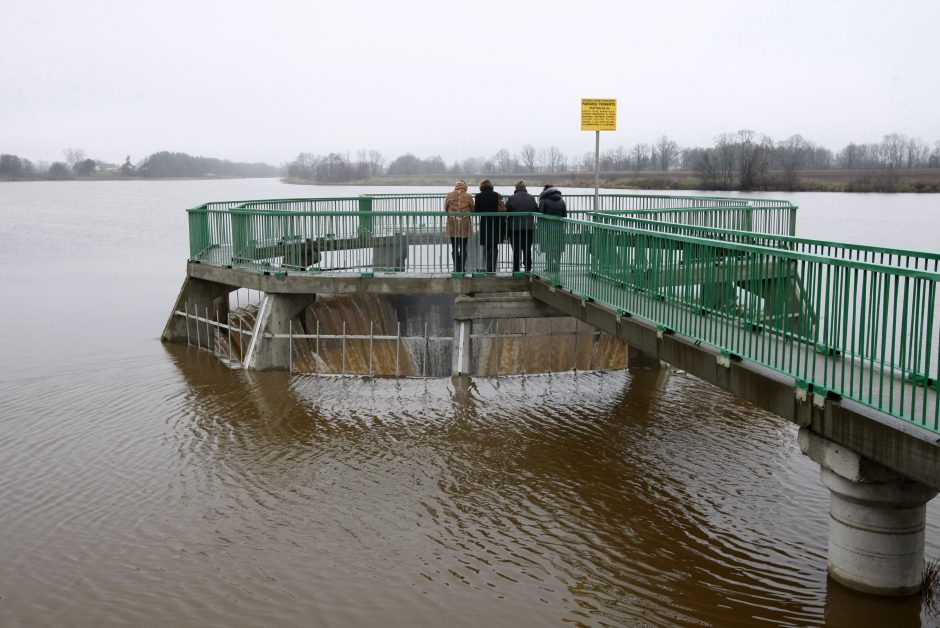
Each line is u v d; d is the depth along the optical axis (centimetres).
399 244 1777
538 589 895
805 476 1196
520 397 1565
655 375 1717
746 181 10031
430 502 1109
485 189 1720
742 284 1077
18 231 6138
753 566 940
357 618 842
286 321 1786
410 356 1884
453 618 841
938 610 827
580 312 1438
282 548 985
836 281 802
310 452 1285
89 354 1939
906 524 835
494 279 1706
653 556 966
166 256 4431
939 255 844
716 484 1169
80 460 1255
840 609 838
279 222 1786
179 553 975
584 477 1192
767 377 903
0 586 906
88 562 955
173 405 1519
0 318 2480
